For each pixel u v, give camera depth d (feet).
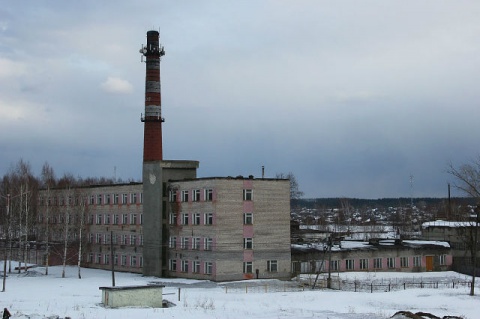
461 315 172.76
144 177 324.80
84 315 149.69
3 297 206.90
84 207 369.71
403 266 340.18
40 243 388.57
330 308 182.29
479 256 353.51
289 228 304.30
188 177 327.88
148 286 176.55
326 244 332.19
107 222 371.97
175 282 280.10
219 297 217.15
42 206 425.69
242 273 289.12
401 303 200.03
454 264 357.00
